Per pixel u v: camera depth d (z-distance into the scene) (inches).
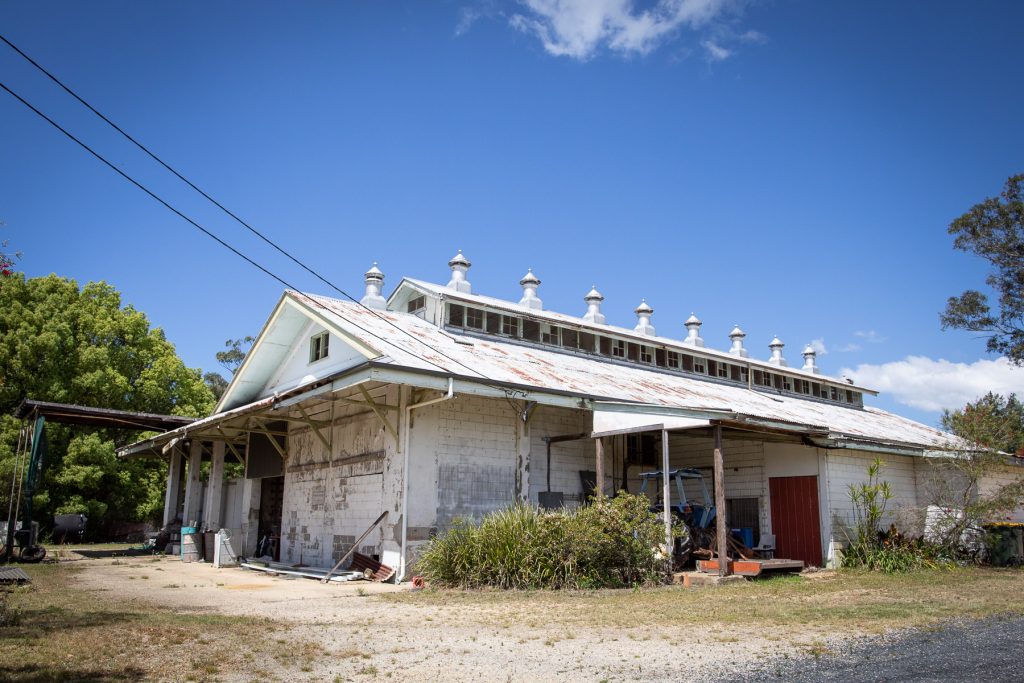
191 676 223.6
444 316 767.1
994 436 721.0
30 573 570.6
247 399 808.3
